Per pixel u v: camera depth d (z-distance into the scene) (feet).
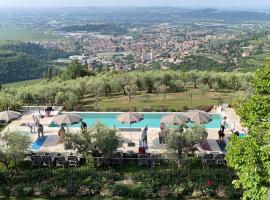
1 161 72.08
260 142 46.98
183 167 72.79
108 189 66.23
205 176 68.90
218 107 118.93
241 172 44.80
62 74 218.59
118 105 128.67
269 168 39.70
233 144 46.34
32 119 108.58
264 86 62.08
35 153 78.13
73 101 128.06
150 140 89.51
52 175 70.28
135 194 65.67
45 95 133.80
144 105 127.24
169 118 84.33
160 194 65.31
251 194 40.63
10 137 72.18
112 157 75.41
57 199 65.26
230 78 156.25
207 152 80.43
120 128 101.19
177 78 159.33
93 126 79.00
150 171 70.90
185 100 134.82
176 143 71.77
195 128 77.30
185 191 66.03
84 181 68.39
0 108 111.55
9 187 67.21
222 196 64.80
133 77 151.84
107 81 151.74
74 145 74.38
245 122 61.05
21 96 133.18
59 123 84.53
